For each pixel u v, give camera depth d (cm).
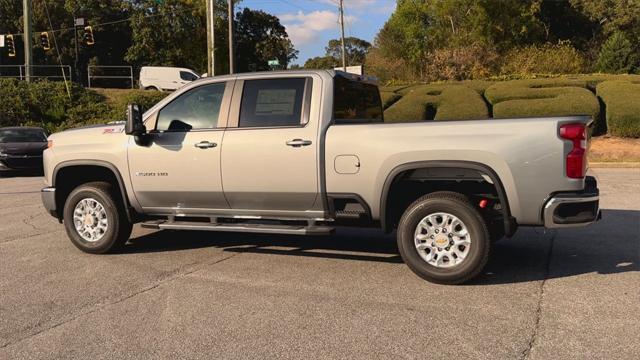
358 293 535
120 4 5288
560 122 523
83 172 737
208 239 786
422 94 2375
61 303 523
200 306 507
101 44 5450
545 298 511
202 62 4969
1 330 462
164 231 850
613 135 1973
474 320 461
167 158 657
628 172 1585
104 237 699
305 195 605
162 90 3731
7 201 1209
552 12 4453
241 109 636
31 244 771
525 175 528
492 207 571
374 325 455
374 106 727
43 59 5334
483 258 540
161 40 4684
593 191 538
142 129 656
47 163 725
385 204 577
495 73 3069
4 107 2888
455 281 550
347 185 586
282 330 448
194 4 4634
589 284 549
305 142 596
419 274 563
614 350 400
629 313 469
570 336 425
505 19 3569
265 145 612
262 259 668
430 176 573
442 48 3578
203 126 651
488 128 539
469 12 3619
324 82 607
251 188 624
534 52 3156
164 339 436
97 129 713
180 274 611
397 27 4119
